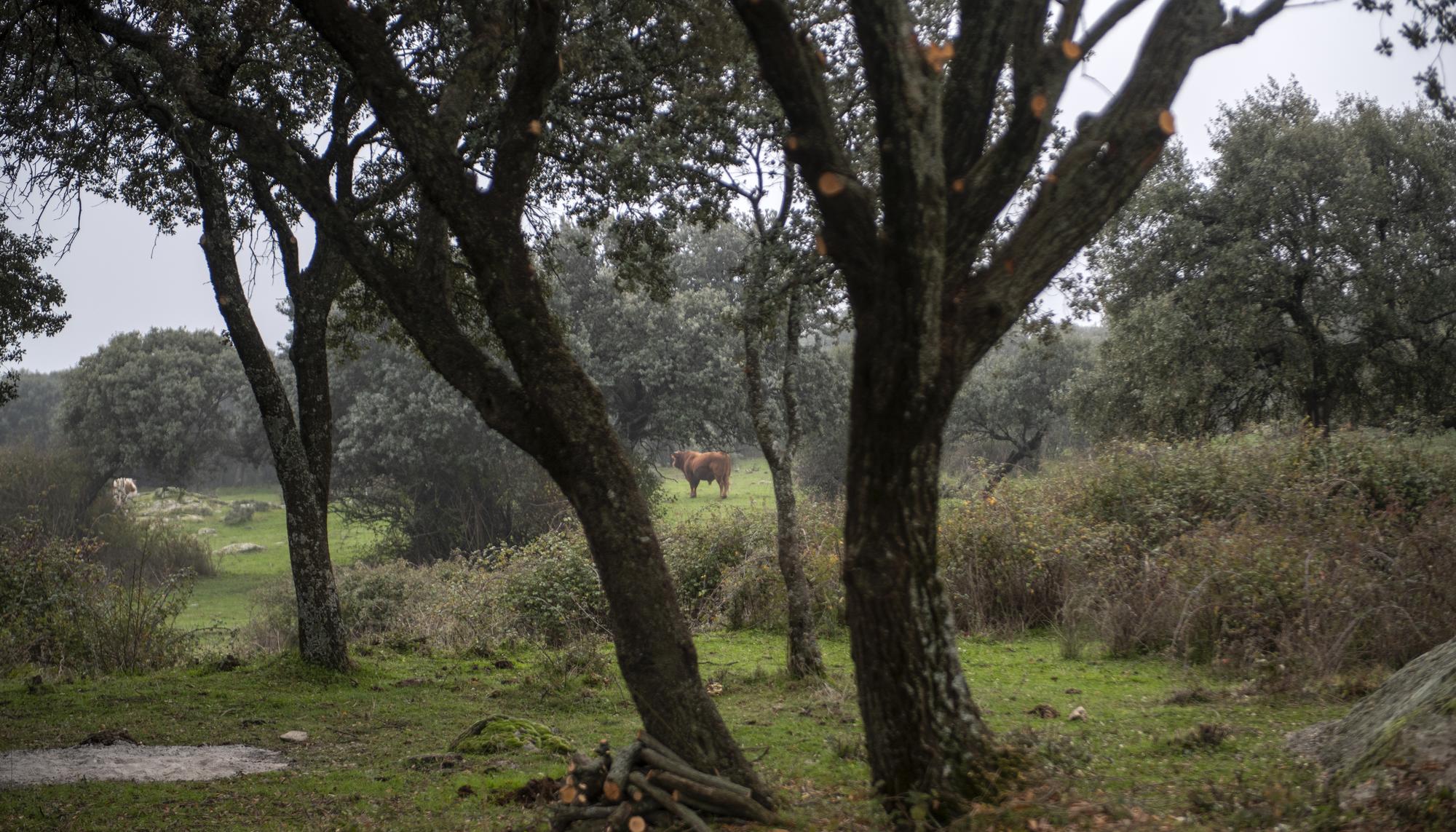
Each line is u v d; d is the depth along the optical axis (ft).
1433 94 18.54
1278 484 47.62
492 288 17.61
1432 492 47.01
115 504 124.88
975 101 16.22
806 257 31.94
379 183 39.17
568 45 31.55
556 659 37.93
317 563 36.65
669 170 32.24
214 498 176.55
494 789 20.48
